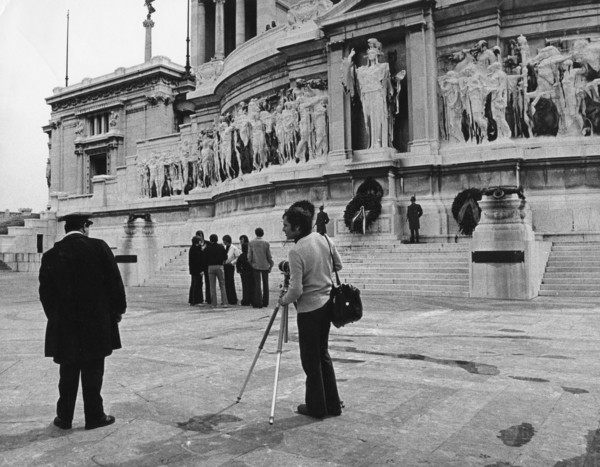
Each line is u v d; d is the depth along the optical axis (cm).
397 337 924
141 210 4075
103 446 447
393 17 2522
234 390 609
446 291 1623
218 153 3406
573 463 399
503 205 1524
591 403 541
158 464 408
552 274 1642
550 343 855
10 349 891
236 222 3034
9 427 499
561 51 2322
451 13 2456
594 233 2103
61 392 493
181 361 766
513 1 2359
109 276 508
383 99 2503
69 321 482
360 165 2450
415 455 416
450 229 2336
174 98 5194
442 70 2497
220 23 5016
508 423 484
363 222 2341
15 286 2548
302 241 514
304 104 2802
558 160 2231
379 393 584
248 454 423
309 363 507
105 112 5512
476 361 735
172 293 1972
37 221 4719
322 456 416
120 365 744
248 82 3284
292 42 2864
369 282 1791
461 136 2422
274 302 1591
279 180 2773
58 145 5916
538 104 2298
